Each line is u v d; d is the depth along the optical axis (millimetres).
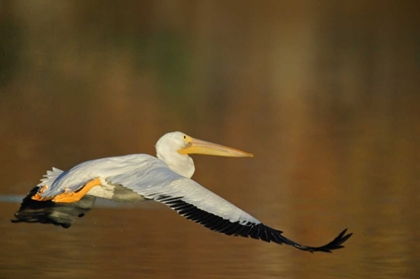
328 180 14547
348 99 23062
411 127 19969
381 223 11523
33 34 22172
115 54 23266
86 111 19984
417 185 14164
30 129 18078
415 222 11594
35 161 15172
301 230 11062
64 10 23172
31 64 21531
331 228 11195
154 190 7043
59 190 7336
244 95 22891
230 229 6645
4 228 10820
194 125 19250
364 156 16703
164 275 9094
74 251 9938
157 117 19953
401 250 10234
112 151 16359
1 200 12219
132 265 9422
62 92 20844
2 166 14672
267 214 11945
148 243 10383
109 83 21922
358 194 13438
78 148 16484
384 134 19062
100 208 12117
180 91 22531
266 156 16688
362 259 9867
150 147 16922
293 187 13898
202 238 10734
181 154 8875
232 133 18594
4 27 21906
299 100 22734
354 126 19984
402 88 24547
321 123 20328
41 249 9992
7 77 20953
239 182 14242
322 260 9867
